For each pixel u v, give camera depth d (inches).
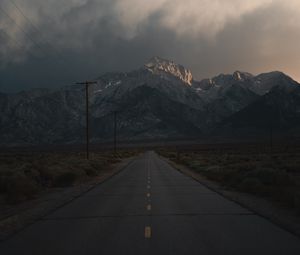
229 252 417.7
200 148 7268.7
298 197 761.0
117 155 4375.0
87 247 451.5
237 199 878.4
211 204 814.5
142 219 639.8
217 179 1461.6
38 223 625.9
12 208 824.9
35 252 435.5
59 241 489.1
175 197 948.0
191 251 423.5
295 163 2092.8
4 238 516.1
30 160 2827.3
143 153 6520.7
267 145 6609.3
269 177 1143.0
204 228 555.5
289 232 523.5
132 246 450.9
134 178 1619.1
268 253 412.5
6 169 1398.9
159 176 1717.5
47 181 1425.9
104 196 1000.9
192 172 2021.4
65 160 2620.6
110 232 537.0
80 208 789.9
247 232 524.7
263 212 689.0
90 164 2158.0
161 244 458.3
